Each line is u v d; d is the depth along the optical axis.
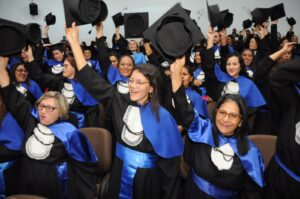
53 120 2.14
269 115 3.71
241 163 1.82
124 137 1.92
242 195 1.91
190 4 10.94
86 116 3.86
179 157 2.01
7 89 2.17
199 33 1.63
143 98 1.93
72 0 1.91
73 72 3.80
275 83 1.69
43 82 3.89
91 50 7.37
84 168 2.18
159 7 11.02
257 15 5.37
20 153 2.27
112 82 3.95
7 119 2.26
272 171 1.88
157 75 1.93
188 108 1.82
